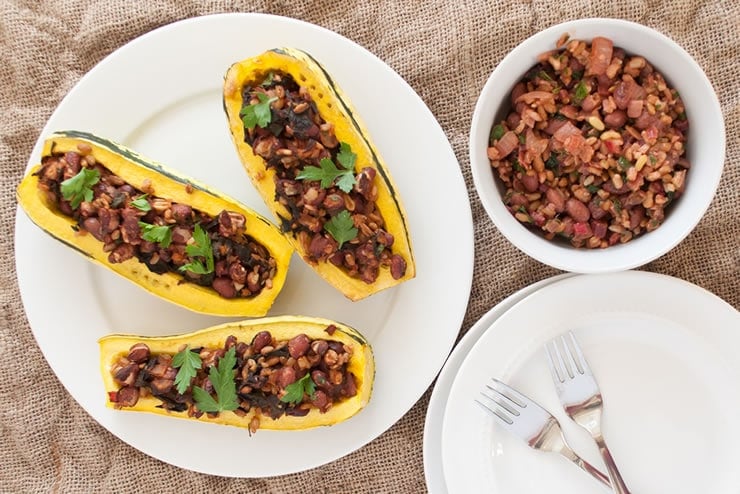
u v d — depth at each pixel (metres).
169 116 0.62
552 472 0.62
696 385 0.60
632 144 0.54
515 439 0.62
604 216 0.55
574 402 0.60
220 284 0.57
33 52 0.64
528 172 0.55
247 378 0.56
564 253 0.55
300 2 0.63
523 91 0.55
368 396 0.59
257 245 0.58
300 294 0.62
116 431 0.62
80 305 0.62
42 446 0.66
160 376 0.57
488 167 0.55
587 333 0.61
